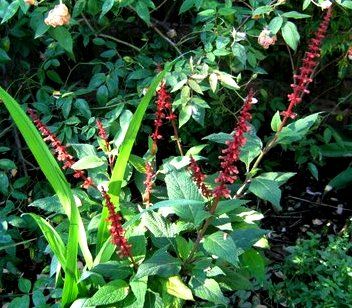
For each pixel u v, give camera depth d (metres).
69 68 3.12
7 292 2.68
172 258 1.84
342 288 2.44
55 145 2.01
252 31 2.71
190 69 2.56
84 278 1.85
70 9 2.84
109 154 2.14
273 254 2.94
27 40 3.00
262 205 3.29
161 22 3.20
